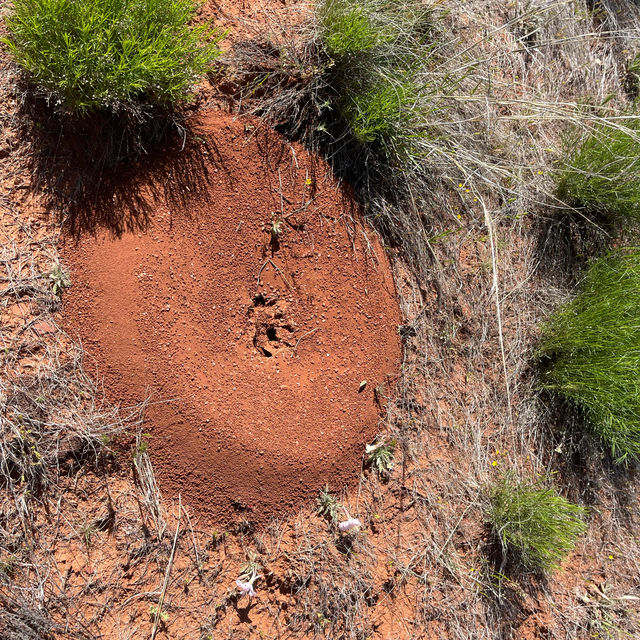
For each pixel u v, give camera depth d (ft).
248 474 7.89
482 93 10.97
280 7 8.90
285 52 8.63
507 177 11.02
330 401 8.55
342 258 8.89
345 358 8.80
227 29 8.39
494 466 10.23
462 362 10.25
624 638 10.69
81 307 7.41
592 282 11.00
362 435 8.89
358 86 8.89
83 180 7.59
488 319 10.53
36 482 7.05
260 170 8.38
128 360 7.38
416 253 9.85
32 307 7.29
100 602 7.19
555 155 11.60
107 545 7.34
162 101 7.63
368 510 8.93
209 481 7.79
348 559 8.61
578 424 11.13
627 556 11.39
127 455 7.49
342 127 9.13
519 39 11.78
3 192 7.30
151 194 7.72
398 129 9.14
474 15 11.18
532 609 10.11
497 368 10.55
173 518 7.72
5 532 6.82
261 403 7.98
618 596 10.97
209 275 7.90
